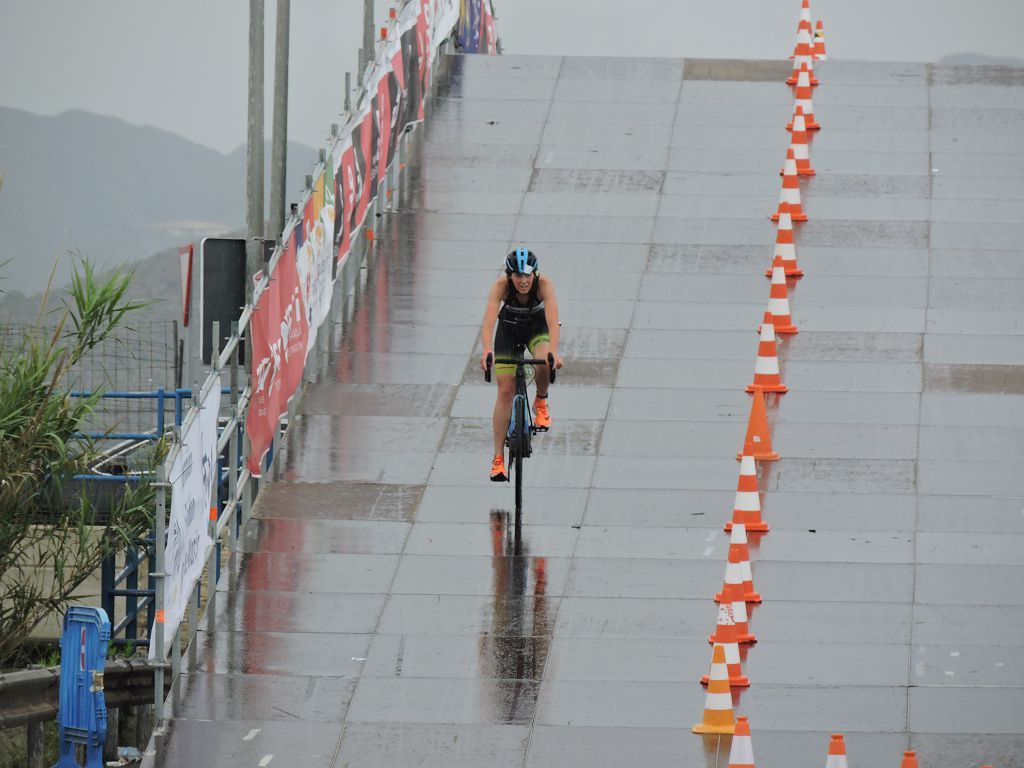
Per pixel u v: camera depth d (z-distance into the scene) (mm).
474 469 37062
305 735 26594
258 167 39656
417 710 27359
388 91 48688
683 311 44938
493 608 30922
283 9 43281
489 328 33656
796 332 43594
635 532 34125
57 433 33938
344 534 33938
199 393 28859
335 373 41500
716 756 25828
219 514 38156
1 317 40656
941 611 30828
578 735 26547
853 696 27859
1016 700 27766
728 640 28125
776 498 35531
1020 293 45750
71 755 27062
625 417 39406
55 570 34406
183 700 27641
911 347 42781
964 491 35812
